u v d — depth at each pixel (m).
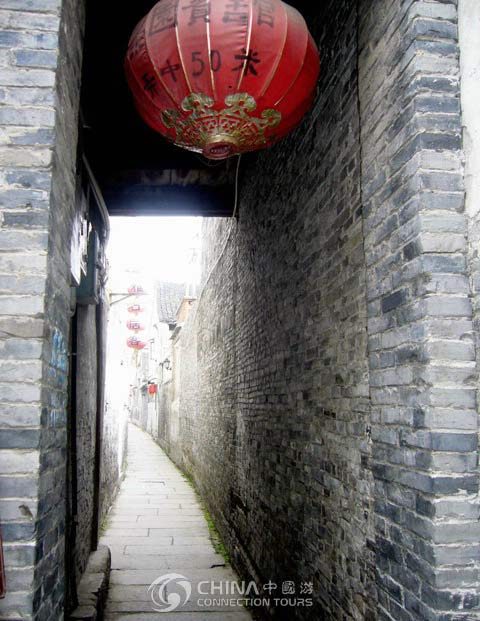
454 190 2.18
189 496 12.02
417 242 2.18
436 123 2.21
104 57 4.68
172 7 2.27
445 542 1.98
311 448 3.79
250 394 6.15
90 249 5.38
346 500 3.08
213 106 2.31
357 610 2.85
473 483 2.02
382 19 2.61
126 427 17.44
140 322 19.84
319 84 3.82
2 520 1.95
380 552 2.46
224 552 7.62
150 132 5.86
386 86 2.53
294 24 2.31
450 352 2.08
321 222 3.69
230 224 7.88
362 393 2.89
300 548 3.98
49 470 2.19
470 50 2.20
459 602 1.95
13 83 2.21
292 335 4.41
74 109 2.71
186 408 15.22
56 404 2.35
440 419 2.04
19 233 2.12
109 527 9.03
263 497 5.30
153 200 6.95
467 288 2.12
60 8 2.30
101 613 5.25
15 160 2.17
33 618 1.93
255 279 6.01
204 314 11.40
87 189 4.86
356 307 3.01
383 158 2.54
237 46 2.19
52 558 2.26
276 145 5.14
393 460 2.35
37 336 2.06
